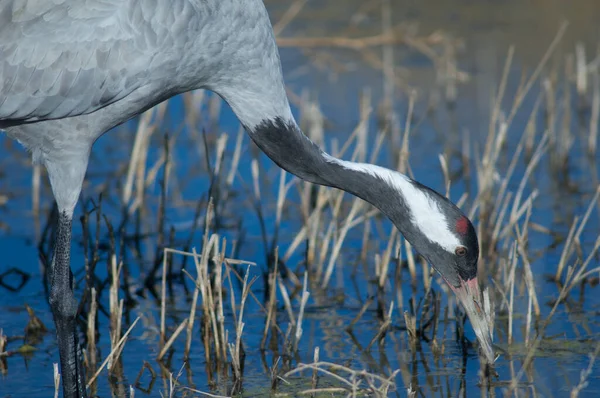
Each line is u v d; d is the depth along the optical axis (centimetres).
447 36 1881
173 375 978
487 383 946
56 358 1026
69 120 941
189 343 1005
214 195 1270
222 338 985
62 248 962
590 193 1391
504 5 2141
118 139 1636
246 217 1359
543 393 923
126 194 1284
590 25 1991
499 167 1485
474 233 959
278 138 990
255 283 1189
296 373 973
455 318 1075
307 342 1041
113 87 919
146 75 923
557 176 1450
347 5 2145
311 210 1361
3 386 964
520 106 1691
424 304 1047
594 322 1059
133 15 904
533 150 1516
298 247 1268
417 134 1598
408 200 962
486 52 1898
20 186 1458
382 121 1638
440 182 1420
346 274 1206
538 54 1872
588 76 1758
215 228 1243
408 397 886
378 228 1325
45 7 905
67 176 963
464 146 1439
